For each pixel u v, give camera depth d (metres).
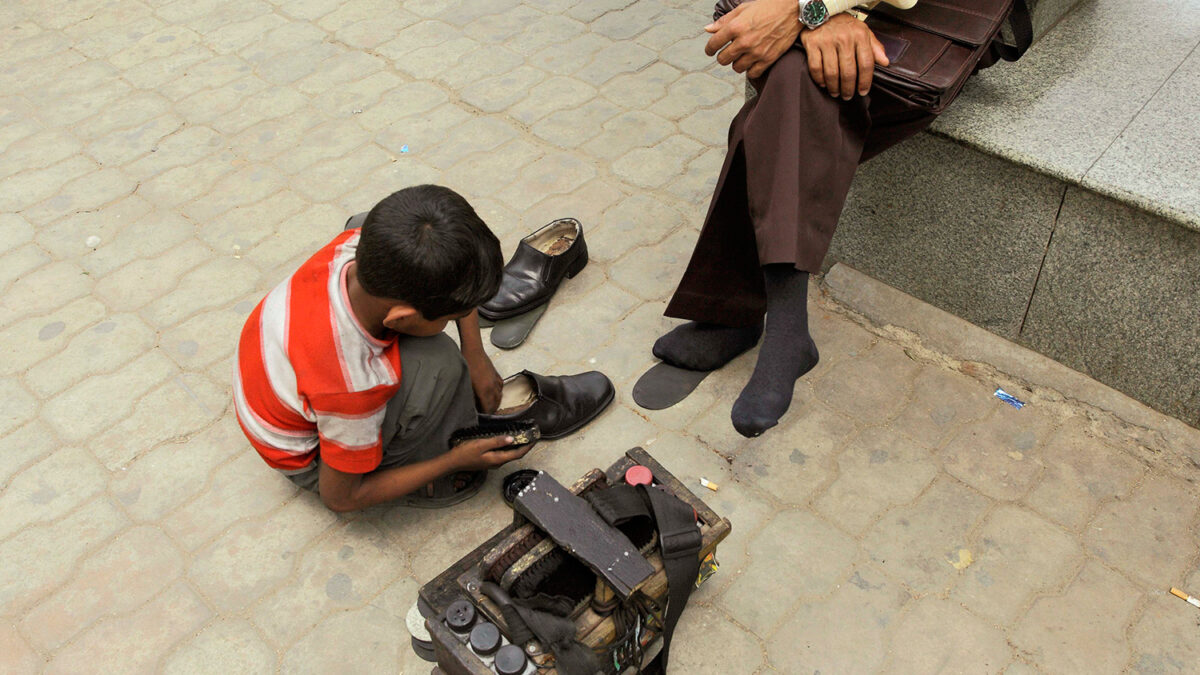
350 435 2.04
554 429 2.57
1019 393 2.70
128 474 2.55
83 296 3.07
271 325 2.07
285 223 3.32
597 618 1.88
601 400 2.65
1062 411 2.65
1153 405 2.60
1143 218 2.33
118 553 2.37
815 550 2.34
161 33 4.34
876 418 2.64
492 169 3.50
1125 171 2.36
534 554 1.88
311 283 2.08
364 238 1.85
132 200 3.44
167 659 2.17
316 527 2.42
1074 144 2.46
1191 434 2.52
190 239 3.27
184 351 2.88
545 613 1.82
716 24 2.30
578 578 1.92
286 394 2.06
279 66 4.08
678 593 1.92
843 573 2.29
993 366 2.76
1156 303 2.43
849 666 2.12
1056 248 2.54
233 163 3.58
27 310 3.03
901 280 2.94
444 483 2.40
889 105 2.38
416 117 3.76
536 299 2.91
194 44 4.25
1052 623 2.19
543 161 3.52
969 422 2.63
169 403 2.73
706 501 2.45
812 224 2.28
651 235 3.21
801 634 2.18
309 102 3.87
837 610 2.22
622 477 2.10
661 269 3.10
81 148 3.68
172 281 3.12
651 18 4.27
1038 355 2.75
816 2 2.17
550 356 2.84
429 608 2.04
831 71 2.19
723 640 2.17
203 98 3.91
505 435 2.28
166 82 4.02
